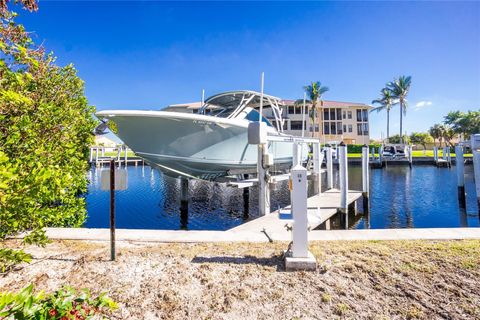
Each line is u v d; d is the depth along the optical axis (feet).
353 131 145.79
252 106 44.57
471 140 36.60
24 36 10.73
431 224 32.04
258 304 9.89
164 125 27.53
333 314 9.27
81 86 22.81
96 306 5.69
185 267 12.76
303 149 55.26
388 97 133.49
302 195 12.71
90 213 38.65
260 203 27.43
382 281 11.11
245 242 16.48
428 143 176.55
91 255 14.34
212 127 29.84
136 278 11.87
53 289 11.20
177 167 32.55
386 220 33.88
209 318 9.21
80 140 19.35
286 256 12.87
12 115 10.66
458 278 11.11
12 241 16.15
